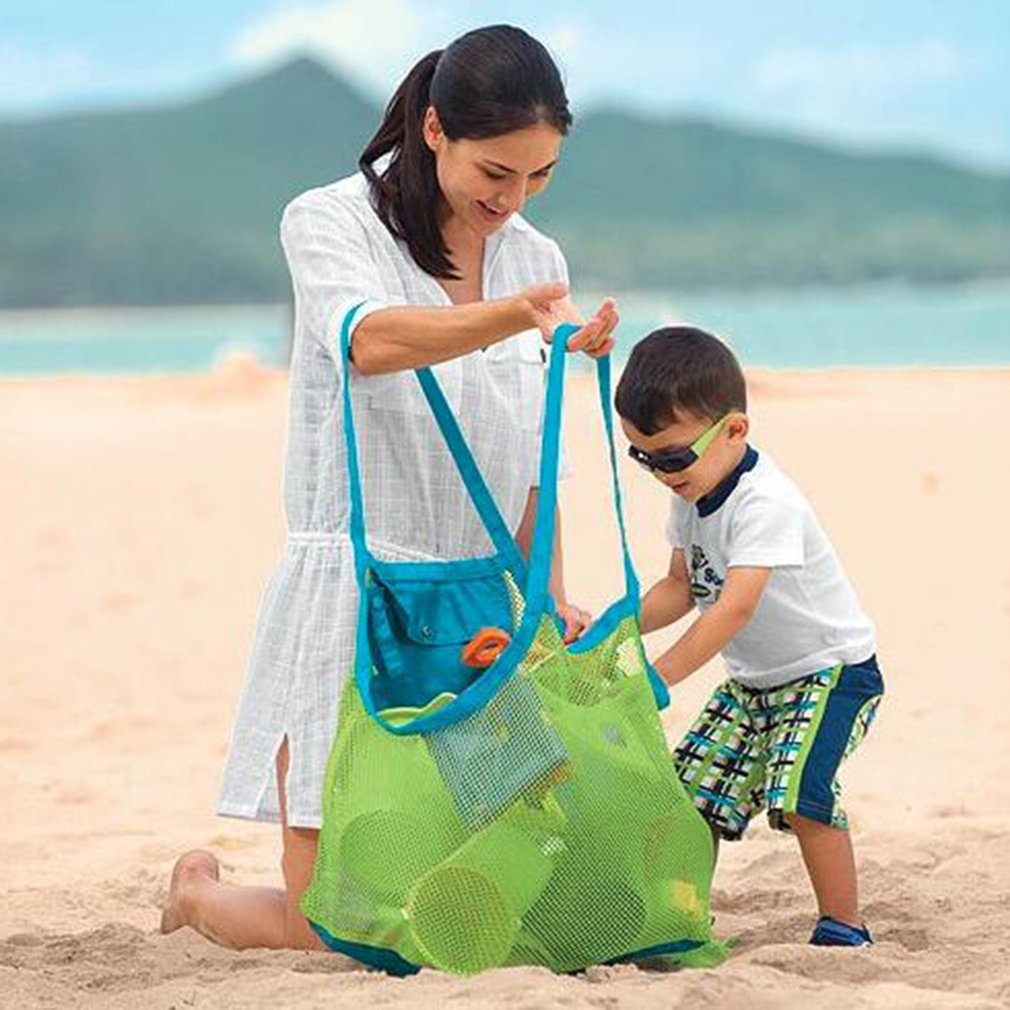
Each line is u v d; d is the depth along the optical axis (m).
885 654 14.55
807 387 32.16
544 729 6.51
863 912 7.70
